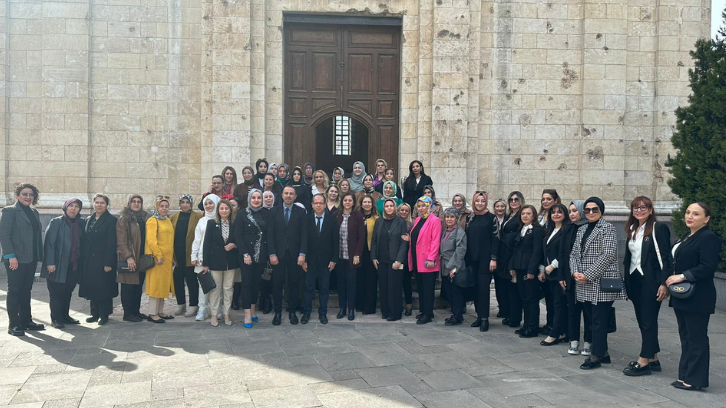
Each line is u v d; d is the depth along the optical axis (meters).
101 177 12.02
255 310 9.39
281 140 12.18
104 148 12.00
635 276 6.36
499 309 8.98
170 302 10.10
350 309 8.84
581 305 7.00
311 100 12.49
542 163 12.53
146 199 12.06
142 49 12.01
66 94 11.81
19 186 7.76
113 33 11.97
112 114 11.99
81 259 8.25
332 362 6.52
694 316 5.70
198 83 12.08
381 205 9.77
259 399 5.35
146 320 8.70
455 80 12.05
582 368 6.42
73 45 11.82
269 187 9.16
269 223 8.38
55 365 6.33
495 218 8.41
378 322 8.72
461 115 12.07
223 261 8.23
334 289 9.97
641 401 5.41
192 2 12.05
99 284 8.21
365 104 12.59
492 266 8.27
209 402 5.27
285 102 12.41
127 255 8.30
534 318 7.83
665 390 5.73
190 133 12.09
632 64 12.59
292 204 8.59
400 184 12.30
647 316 6.19
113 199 12.02
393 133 12.63
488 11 12.37
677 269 5.85
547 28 12.47
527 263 7.87
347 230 8.87
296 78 12.45
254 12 11.90
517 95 12.47
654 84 12.63
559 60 12.50
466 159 12.15
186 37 12.06
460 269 8.33
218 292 8.38
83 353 6.80
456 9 12.04
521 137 12.50
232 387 5.66
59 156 11.81
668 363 6.70
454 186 12.08
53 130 11.81
